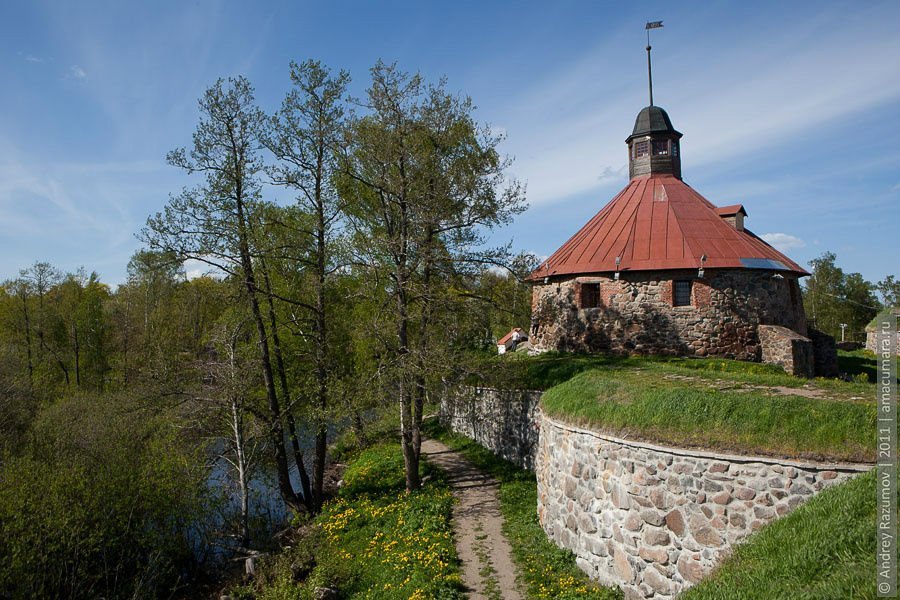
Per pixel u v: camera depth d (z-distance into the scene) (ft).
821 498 24.45
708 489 28.99
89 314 117.50
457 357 53.83
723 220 69.67
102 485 45.52
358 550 44.01
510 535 43.32
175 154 54.08
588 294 70.08
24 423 67.87
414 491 55.57
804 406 29.19
